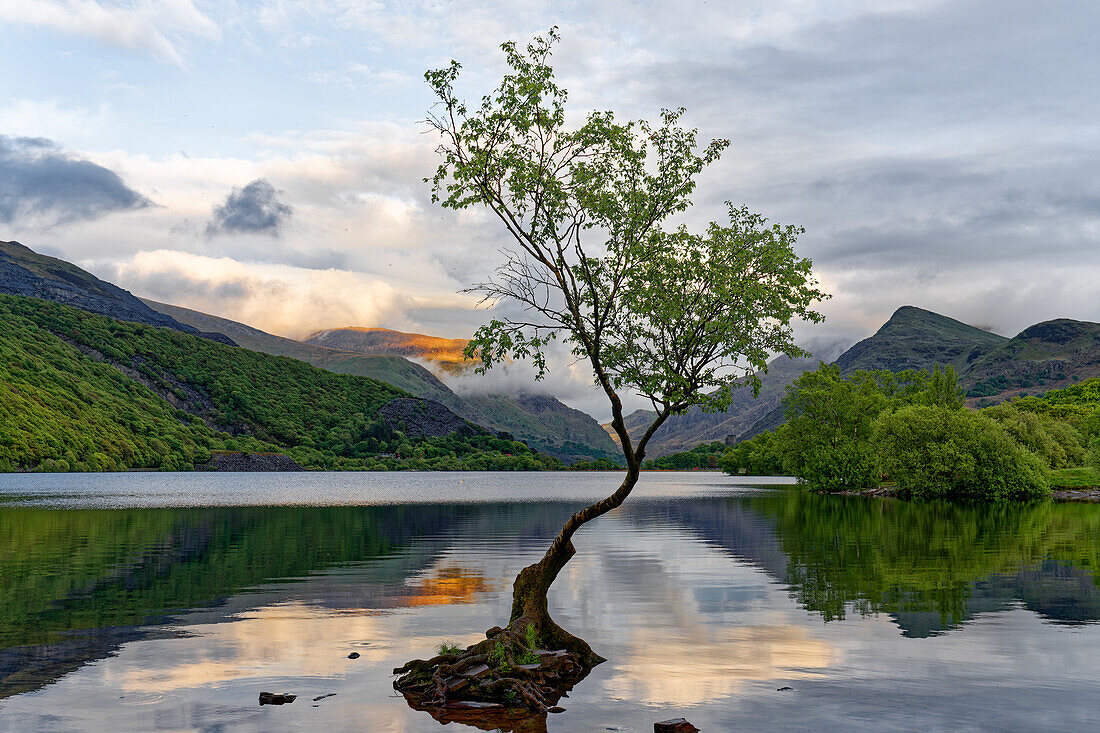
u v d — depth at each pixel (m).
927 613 21.59
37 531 47.44
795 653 17.16
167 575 29.03
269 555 35.53
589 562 32.94
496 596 24.50
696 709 13.23
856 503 80.62
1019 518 57.12
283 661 16.42
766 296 16.28
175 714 12.86
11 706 13.23
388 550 37.81
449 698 13.79
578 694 14.18
